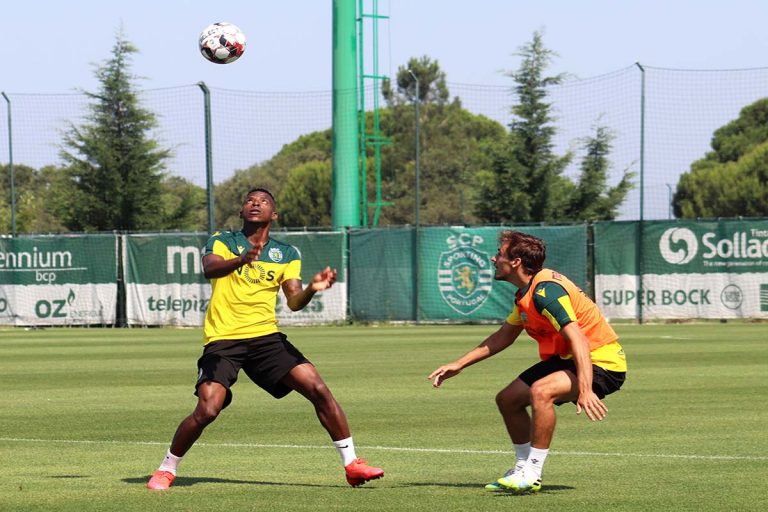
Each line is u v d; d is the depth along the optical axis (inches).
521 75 3858.3
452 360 1696.6
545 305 625.6
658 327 2539.4
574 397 638.5
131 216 3853.3
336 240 2755.9
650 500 609.6
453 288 2719.0
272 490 650.2
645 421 984.9
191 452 821.9
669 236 2667.3
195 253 2775.6
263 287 665.0
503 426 965.8
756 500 608.7
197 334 2493.8
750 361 1632.6
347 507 591.2
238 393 1262.3
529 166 3850.9
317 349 1939.0
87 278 2824.8
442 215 6097.4
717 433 905.5
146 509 587.2
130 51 3880.4
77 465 761.6
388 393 1244.5
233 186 6373.0
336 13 3154.5
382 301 2741.1
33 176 6294.3
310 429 957.2
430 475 711.1
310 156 7357.3
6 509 588.4
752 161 6082.7
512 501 608.4
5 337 2425.0
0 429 967.0
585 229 2659.9
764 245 2647.6
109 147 3841.0
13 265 2839.6
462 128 7539.4
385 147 6929.1
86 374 1520.7
